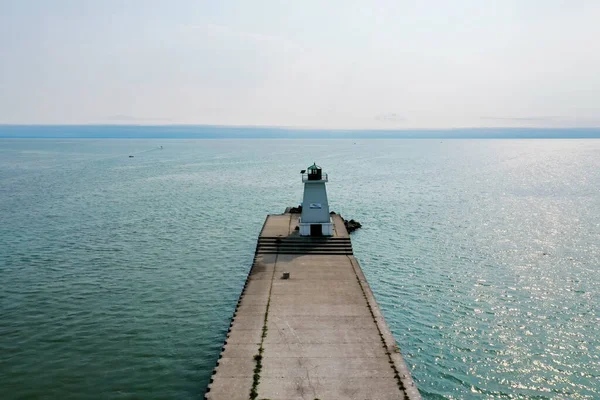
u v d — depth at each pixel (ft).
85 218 197.88
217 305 104.73
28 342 85.76
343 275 110.93
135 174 387.14
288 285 103.65
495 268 128.88
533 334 89.25
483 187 304.91
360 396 61.05
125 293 110.83
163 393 71.05
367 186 311.88
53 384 72.64
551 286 114.21
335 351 73.00
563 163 536.01
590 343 85.56
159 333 90.53
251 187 306.76
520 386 72.43
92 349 83.66
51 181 329.52
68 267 129.90
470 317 96.84
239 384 63.57
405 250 148.66
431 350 83.20
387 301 105.60
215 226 186.09
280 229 149.59
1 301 104.63
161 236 167.63
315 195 139.85
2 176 361.51
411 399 60.44
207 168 455.63
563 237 162.30
